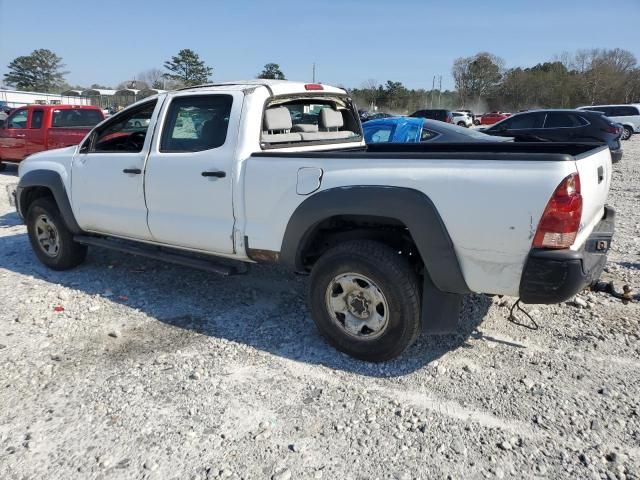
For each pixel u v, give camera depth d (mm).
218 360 3803
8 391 3430
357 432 2984
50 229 5750
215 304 4809
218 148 4180
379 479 2635
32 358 3852
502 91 78938
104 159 4965
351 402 3270
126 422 3092
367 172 3471
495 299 4746
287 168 3781
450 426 3025
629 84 70062
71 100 63469
